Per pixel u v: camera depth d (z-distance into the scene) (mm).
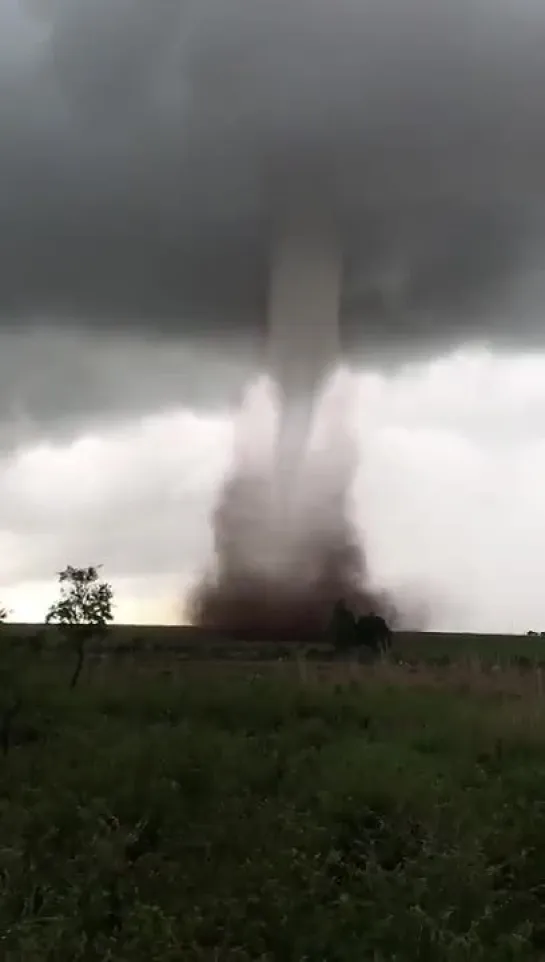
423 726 18344
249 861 9648
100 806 11312
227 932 8023
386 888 8852
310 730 17281
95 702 20156
